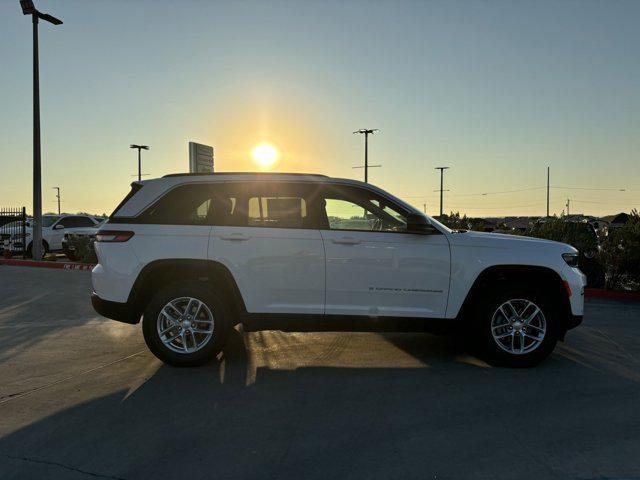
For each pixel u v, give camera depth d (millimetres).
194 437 3514
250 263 5012
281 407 4055
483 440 3473
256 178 5223
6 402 4145
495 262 5059
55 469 3084
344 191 5195
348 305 5055
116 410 3986
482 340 5086
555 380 4738
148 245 5039
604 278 10500
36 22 16406
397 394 4352
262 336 6387
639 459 3219
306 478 2979
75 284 11109
